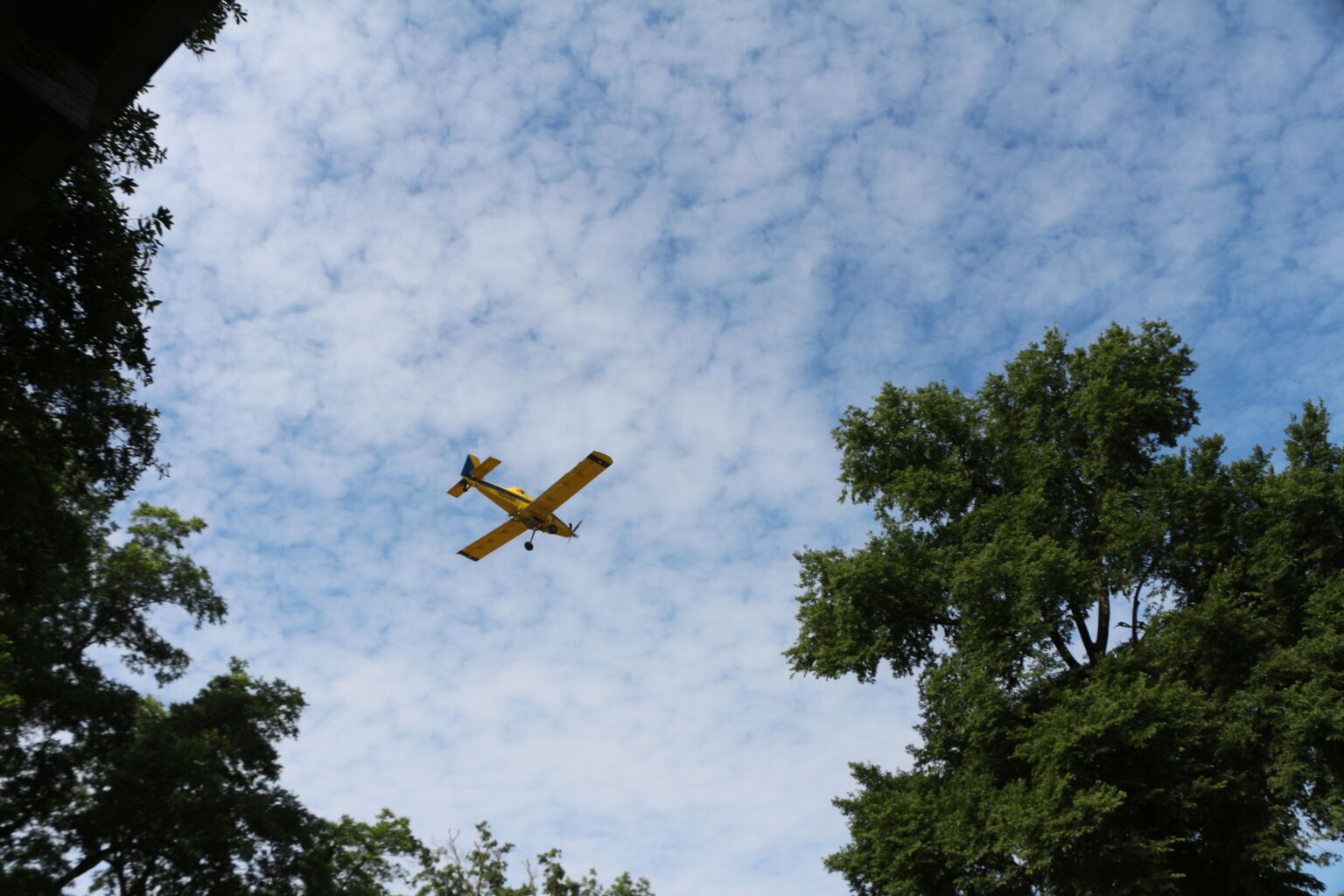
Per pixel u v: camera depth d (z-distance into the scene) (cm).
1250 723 1520
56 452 1249
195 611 2575
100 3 294
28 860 2106
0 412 1125
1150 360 1950
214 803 2180
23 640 2145
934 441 2069
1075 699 1533
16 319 1038
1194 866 1594
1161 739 1482
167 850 2170
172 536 2578
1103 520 1766
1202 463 1781
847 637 1878
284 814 2442
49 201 984
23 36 273
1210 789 1460
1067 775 1464
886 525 1920
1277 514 1664
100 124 318
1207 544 1714
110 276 1070
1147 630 1698
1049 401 2053
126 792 2100
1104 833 1445
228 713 2506
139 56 311
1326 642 1462
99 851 2186
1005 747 1677
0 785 2138
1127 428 1888
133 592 2448
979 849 1541
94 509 1889
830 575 1922
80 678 2217
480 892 3209
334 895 2477
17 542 1278
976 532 1844
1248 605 1655
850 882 1880
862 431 2111
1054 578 1631
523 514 2867
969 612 1703
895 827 1684
